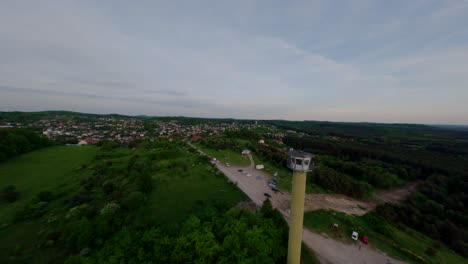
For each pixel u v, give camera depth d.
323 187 64.50
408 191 75.00
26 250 29.59
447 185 72.62
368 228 43.31
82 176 59.59
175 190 49.41
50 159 79.25
